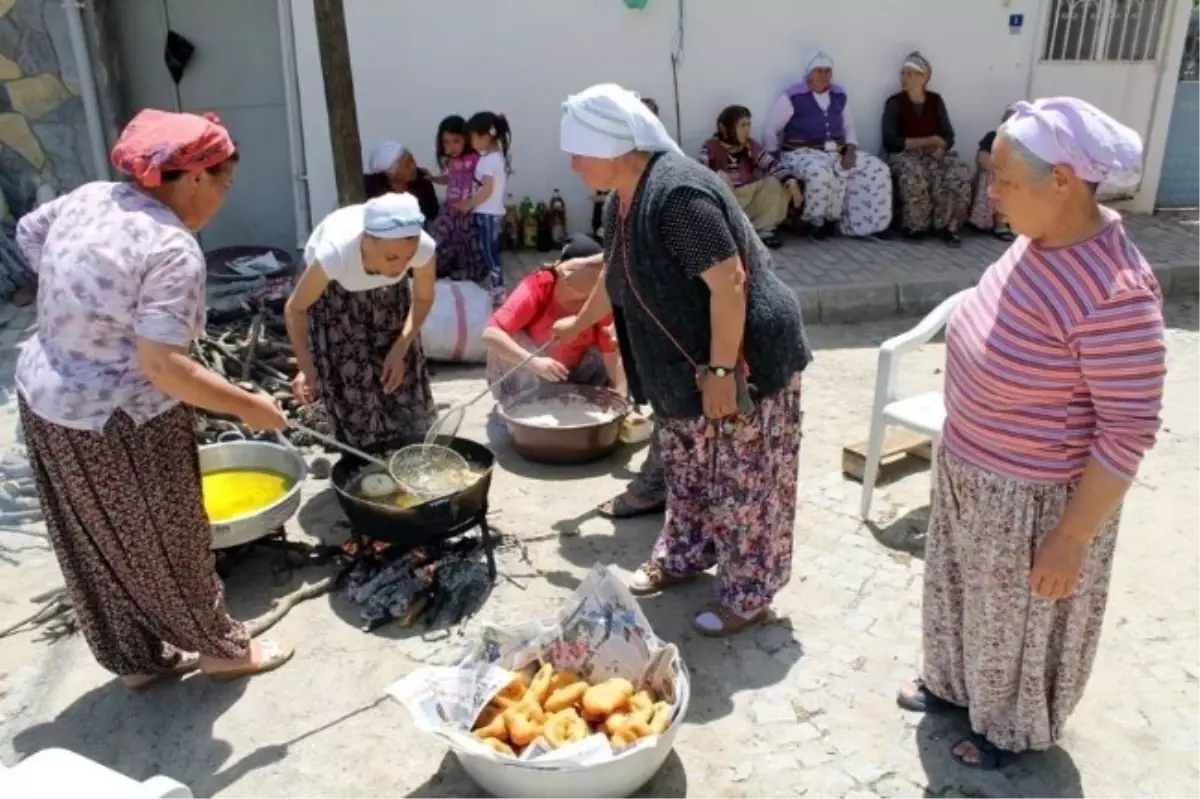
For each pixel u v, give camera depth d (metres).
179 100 7.14
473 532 3.85
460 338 5.48
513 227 7.40
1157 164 8.36
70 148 6.77
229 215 7.44
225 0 6.97
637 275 2.86
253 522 3.32
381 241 3.33
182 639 2.91
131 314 2.46
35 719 2.93
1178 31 7.96
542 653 2.80
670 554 3.47
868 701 3.00
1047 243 2.22
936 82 7.91
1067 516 2.23
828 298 6.50
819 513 4.08
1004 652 2.52
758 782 2.70
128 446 2.56
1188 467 4.48
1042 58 7.99
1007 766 2.73
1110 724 2.90
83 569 2.77
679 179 2.71
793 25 7.53
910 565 3.71
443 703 2.58
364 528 3.29
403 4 6.85
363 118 7.04
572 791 2.42
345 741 2.85
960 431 2.47
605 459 4.53
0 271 6.37
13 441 4.56
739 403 2.88
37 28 6.50
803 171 7.43
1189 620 3.40
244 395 2.58
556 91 7.31
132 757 2.79
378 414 3.98
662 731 2.50
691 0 7.29
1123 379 2.11
